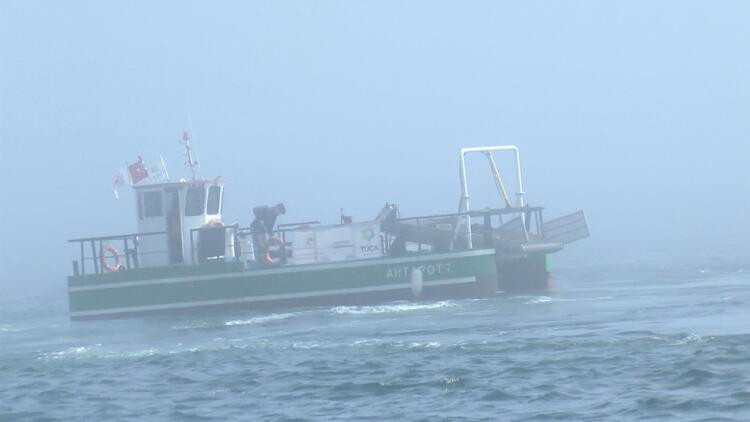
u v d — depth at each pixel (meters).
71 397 100.44
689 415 76.88
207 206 185.12
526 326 133.50
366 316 156.62
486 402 85.88
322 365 109.44
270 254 177.88
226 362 116.06
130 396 99.12
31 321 197.38
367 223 177.00
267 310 174.50
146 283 178.00
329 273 173.75
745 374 90.12
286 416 84.75
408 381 96.88
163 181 184.12
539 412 80.75
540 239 187.25
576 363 100.94
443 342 120.94
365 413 84.25
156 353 126.88
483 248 174.62
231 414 87.44
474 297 173.38
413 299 173.12
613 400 83.44
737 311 138.88
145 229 185.38
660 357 100.88
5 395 103.31
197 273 176.25
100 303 180.50
